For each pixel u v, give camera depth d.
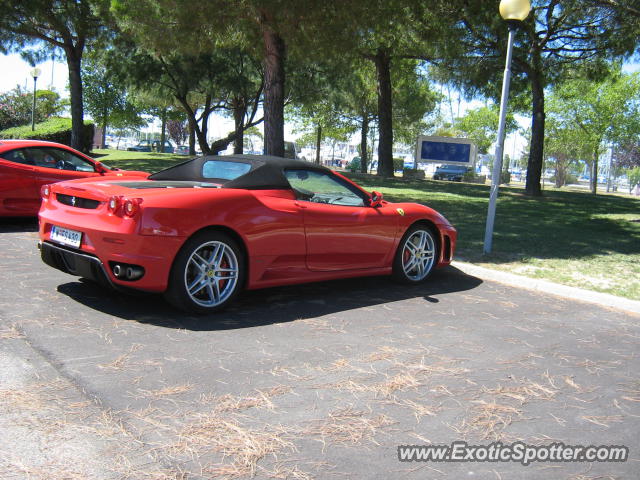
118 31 20.77
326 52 12.04
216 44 13.69
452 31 16.88
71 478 2.05
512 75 19.55
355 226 4.95
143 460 2.20
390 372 3.29
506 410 2.89
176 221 3.81
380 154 25.16
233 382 2.99
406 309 4.71
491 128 50.38
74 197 4.19
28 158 7.52
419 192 17.72
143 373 3.02
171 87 26.22
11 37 20.50
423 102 37.97
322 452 2.35
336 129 45.81
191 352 3.37
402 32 17.00
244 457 2.27
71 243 4.07
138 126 46.09
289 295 4.90
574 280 6.10
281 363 3.31
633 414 2.95
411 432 2.59
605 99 36.03
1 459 2.13
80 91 22.45
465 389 3.12
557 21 16.75
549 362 3.66
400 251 5.46
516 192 21.56
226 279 4.20
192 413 2.61
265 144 12.22
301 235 4.54
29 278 4.79
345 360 3.43
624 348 4.09
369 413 2.75
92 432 2.38
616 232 11.10
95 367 3.04
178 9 11.43
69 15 19.83
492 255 7.33
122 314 3.98
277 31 11.08
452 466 2.32
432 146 23.98
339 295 5.03
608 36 16.09
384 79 24.33
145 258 3.74
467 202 15.20
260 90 28.20
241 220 4.14
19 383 2.78
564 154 55.66
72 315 3.88
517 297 5.47
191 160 5.08
